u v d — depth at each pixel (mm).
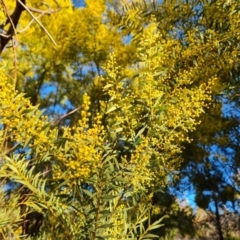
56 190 1878
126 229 1974
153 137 2318
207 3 3883
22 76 7383
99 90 6266
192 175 7059
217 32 3570
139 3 4691
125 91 2344
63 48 6762
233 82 3637
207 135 5891
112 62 2369
